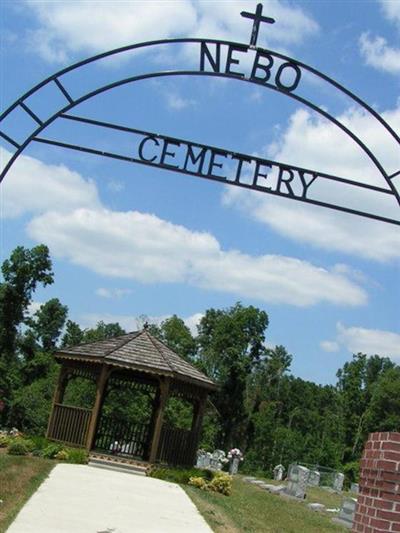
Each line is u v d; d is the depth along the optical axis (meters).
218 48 9.79
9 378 64.56
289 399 95.19
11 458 21.97
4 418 62.09
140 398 55.91
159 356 27.20
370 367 99.69
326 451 76.19
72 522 12.58
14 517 11.97
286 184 9.98
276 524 19.03
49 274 64.31
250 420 75.31
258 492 30.33
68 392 60.22
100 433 27.91
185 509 17.09
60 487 16.94
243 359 73.25
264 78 9.81
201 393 28.33
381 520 6.93
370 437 7.66
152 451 25.77
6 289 62.56
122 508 15.45
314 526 21.17
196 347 79.75
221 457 43.50
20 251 63.22
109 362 26.28
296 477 31.45
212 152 9.91
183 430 27.33
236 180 9.94
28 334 76.19
